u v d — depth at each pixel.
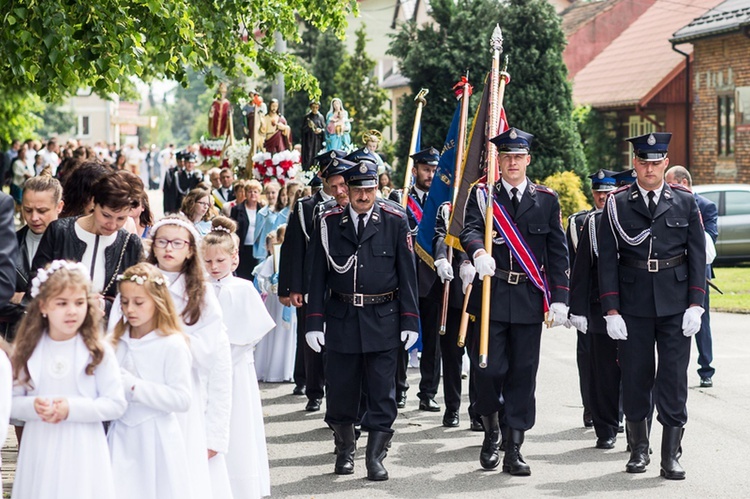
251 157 23.77
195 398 7.05
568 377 14.70
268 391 13.95
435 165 13.08
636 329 9.73
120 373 6.33
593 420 10.79
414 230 12.97
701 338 13.72
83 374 6.14
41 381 6.12
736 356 16.17
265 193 17.22
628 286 9.76
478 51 36.69
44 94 12.56
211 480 7.18
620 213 9.77
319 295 9.81
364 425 9.66
